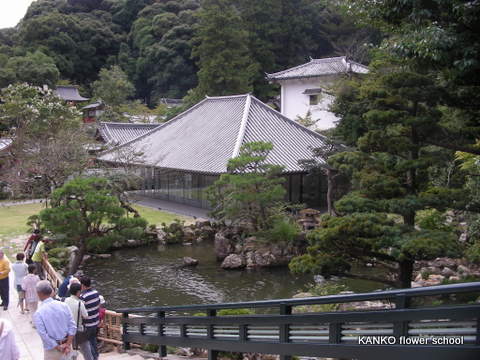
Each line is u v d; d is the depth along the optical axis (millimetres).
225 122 30672
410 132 10102
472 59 6758
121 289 17250
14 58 58375
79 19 80188
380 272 17969
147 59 72188
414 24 7547
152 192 34062
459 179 13102
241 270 19625
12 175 30750
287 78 41625
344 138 21141
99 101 59781
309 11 58219
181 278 18547
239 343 6344
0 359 4668
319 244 9906
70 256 19422
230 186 21250
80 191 16859
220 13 47812
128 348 9695
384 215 9820
